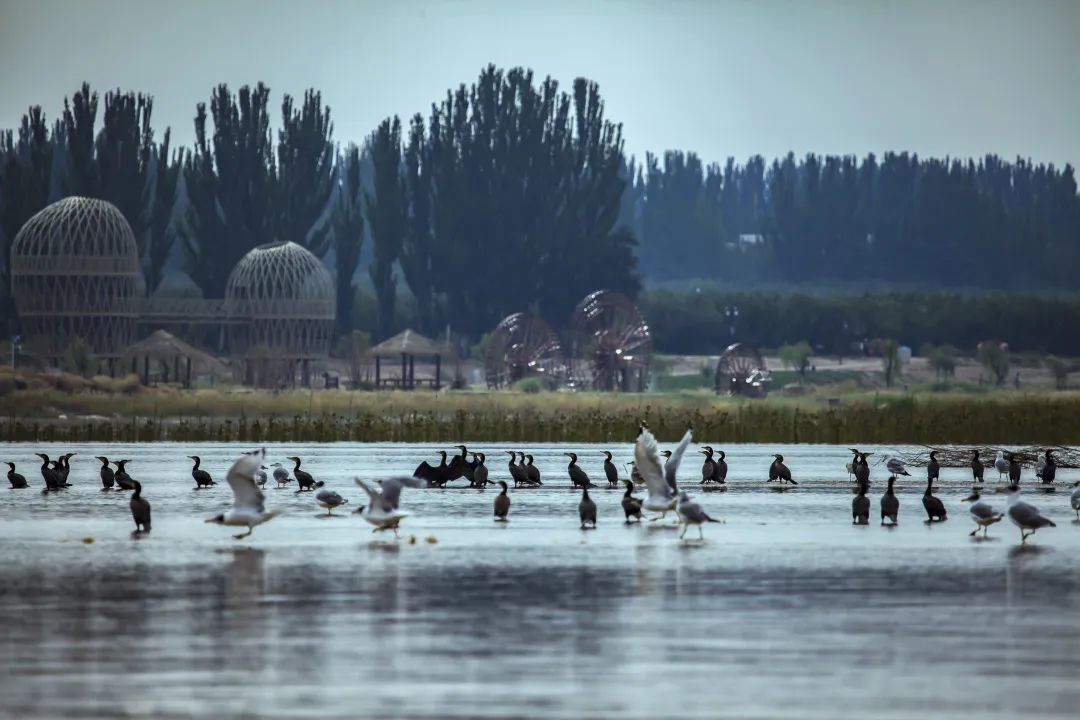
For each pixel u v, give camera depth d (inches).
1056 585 1310.3
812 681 965.2
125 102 7386.8
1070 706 908.6
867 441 3496.6
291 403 4702.3
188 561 1441.9
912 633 1106.1
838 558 1470.2
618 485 2343.8
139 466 2755.9
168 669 992.2
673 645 1063.6
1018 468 2357.3
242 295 6771.7
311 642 1071.6
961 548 1557.6
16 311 7377.0
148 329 7121.1
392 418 4165.8
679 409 4507.9
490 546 1557.6
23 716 881.5
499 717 880.3
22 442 3582.7
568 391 5900.6
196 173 7480.3
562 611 1185.4
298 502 2065.7
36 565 1413.6
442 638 1084.5
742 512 1923.0
